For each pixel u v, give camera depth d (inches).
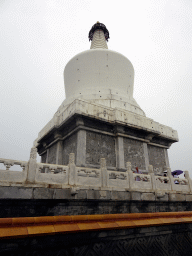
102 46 1203.2
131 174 446.9
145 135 779.4
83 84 899.4
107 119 676.1
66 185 349.4
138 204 429.1
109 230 307.7
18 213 298.2
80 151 609.3
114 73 924.6
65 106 836.6
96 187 378.0
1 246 225.8
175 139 883.4
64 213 336.8
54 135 769.6
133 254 322.0
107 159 660.1
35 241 247.3
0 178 300.8
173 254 374.9
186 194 529.3
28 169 329.4
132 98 932.6
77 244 277.1
